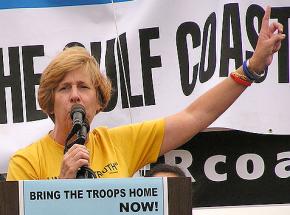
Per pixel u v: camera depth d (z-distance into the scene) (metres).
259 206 11.01
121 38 10.80
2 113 10.74
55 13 10.87
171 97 10.71
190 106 9.23
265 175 10.99
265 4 10.84
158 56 10.77
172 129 9.05
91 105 8.49
